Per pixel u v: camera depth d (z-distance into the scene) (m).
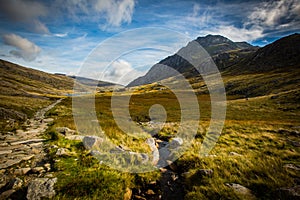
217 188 5.55
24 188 5.20
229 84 93.62
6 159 7.45
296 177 6.07
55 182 5.43
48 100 63.94
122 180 6.16
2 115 19.62
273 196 5.02
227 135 13.05
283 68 110.06
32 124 17.31
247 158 8.00
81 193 5.20
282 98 49.50
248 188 5.60
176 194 6.14
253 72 123.31
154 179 6.83
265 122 21.12
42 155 8.00
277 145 10.39
